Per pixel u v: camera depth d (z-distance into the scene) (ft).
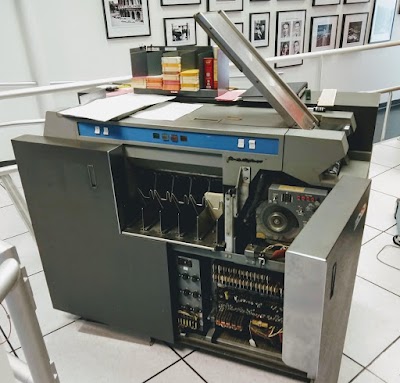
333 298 2.86
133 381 5.08
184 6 13.15
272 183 4.22
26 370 2.70
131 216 4.96
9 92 6.20
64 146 4.59
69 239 5.24
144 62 5.32
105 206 4.74
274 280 4.61
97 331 5.87
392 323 5.89
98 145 4.56
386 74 20.12
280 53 15.89
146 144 4.44
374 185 10.22
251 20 14.53
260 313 4.94
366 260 7.29
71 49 11.68
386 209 9.02
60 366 5.32
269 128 3.95
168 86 5.20
